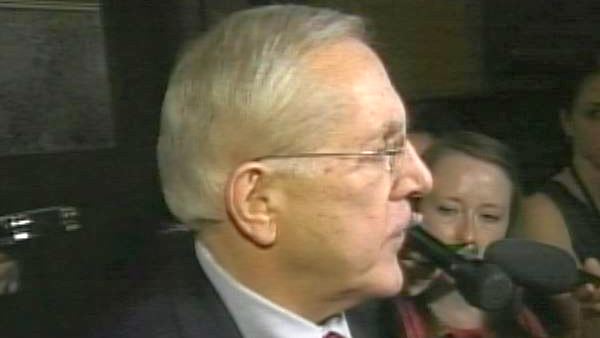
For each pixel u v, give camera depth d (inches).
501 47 40.0
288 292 27.5
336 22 26.3
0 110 35.0
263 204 26.1
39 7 35.3
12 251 33.8
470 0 39.9
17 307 31.7
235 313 28.1
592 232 39.8
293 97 24.9
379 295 27.9
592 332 39.1
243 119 25.3
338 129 25.3
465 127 39.0
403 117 27.2
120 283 30.8
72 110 36.4
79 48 36.2
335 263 26.6
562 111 40.6
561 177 40.3
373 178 26.0
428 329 36.6
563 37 40.3
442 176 37.4
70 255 33.1
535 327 38.1
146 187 35.1
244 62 25.4
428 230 36.9
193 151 26.4
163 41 36.2
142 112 36.8
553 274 37.7
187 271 29.8
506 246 37.6
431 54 39.6
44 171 35.8
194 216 27.2
